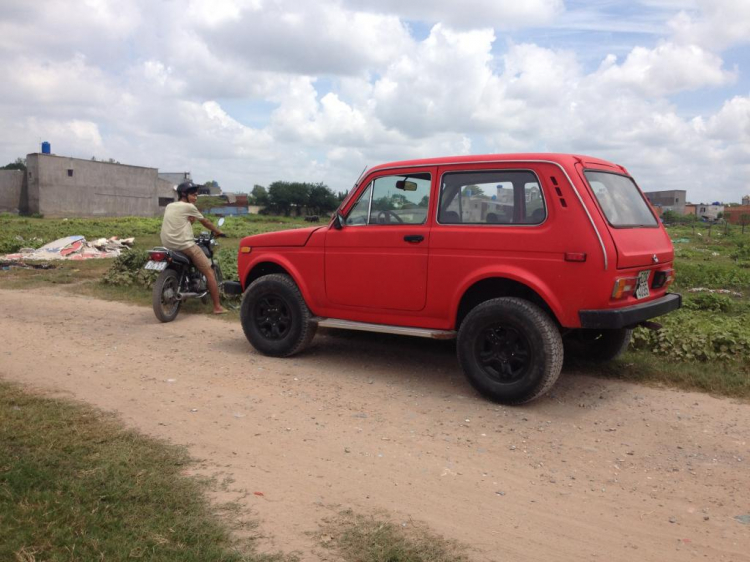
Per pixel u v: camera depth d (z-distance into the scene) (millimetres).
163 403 5344
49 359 6660
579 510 3711
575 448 4625
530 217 5332
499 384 5438
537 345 5191
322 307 6688
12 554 2889
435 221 5824
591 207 5055
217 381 6062
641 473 4238
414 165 6004
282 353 6895
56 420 4703
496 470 4230
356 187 6422
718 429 5023
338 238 6430
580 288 5027
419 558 3096
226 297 10180
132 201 69312
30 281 12414
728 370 6336
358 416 5184
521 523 3533
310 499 3709
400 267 6000
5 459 3896
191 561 2938
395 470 4176
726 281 15992
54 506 3340
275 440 4621
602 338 6586
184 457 4180
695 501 3855
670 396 5801
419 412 5309
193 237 9109
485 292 5824
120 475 3789
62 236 27234
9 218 48312
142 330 8273
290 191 101938
